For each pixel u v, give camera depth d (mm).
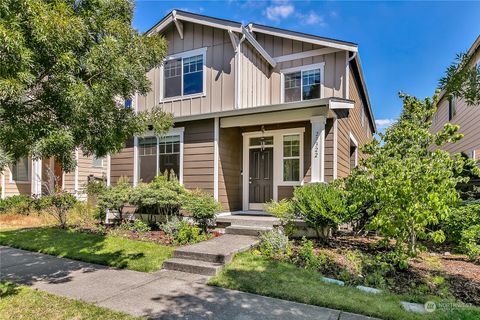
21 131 3654
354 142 12062
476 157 11172
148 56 5039
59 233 8375
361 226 6902
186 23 10289
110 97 4418
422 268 5234
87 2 4391
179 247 6305
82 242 7293
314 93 10508
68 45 3895
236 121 8758
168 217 8930
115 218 9797
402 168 5230
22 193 14484
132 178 10289
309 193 6777
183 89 10164
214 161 8930
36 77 3871
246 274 4895
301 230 7348
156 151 10031
